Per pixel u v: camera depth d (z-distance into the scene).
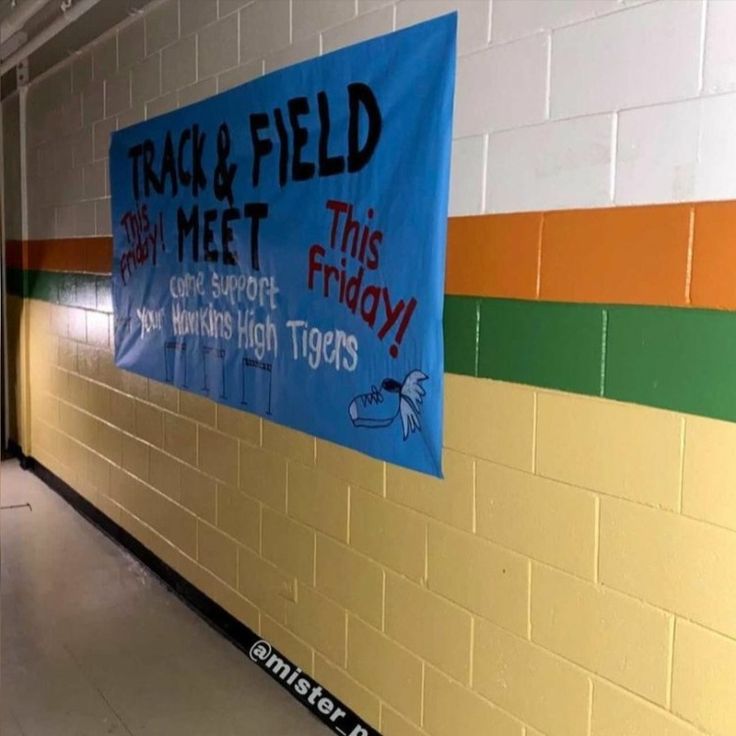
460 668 2.11
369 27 2.26
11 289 5.74
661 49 1.55
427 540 2.19
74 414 4.71
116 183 3.90
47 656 3.00
